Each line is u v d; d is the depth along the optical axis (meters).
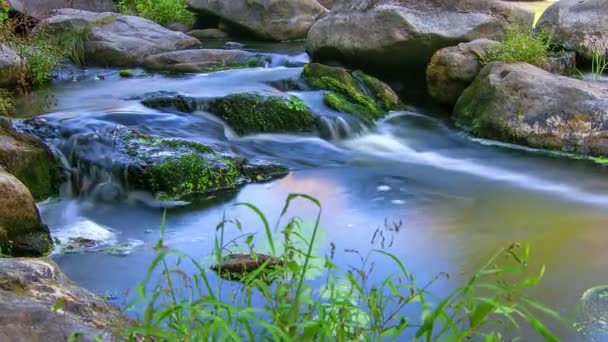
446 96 9.27
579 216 6.18
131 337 2.77
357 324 3.08
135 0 14.42
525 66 8.75
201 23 14.19
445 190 6.90
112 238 5.82
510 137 8.16
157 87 9.72
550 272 5.03
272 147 8.02
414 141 8.48
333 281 3.48
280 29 13.19
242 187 6.92
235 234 5.77
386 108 9.33
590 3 10.16
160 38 11.80
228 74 10.20
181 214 6.31
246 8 13.20
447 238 5.69
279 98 8.47
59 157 6.97
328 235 5.70
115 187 6.73
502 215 6.23
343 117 8.57
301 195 2.89
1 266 3.80
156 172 6.67
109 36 11.44
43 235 5.57
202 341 2.85
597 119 7.80
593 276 4.96
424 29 9.70
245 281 3.23
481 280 4.90
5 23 11.05
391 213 6.27
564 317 4.39
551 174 7.32
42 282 3.76
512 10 10.10
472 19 9.87
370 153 8.11
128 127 7.44
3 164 6.39
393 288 3.28
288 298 3.03
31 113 8.52
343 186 6.98
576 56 9.92
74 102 8.98
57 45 11.14
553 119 7.98
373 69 10.27
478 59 9.12
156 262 2.85
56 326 3.23
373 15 9.98
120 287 4.90
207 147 7.18
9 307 3.30
